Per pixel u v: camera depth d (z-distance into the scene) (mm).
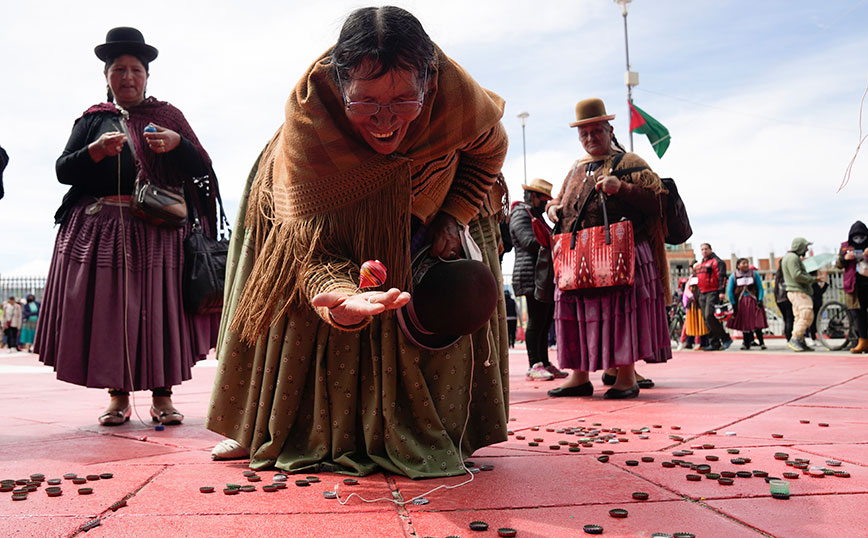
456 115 2266
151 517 1958
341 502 2100
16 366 11383
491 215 2830
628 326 4984
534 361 7117
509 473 2506
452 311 2324
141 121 4086
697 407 4469
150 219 3965
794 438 3229
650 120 17906
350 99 2004
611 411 4352
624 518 1938
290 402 2564
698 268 12859
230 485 2246
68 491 2258
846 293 10711
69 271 3887
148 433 3707
